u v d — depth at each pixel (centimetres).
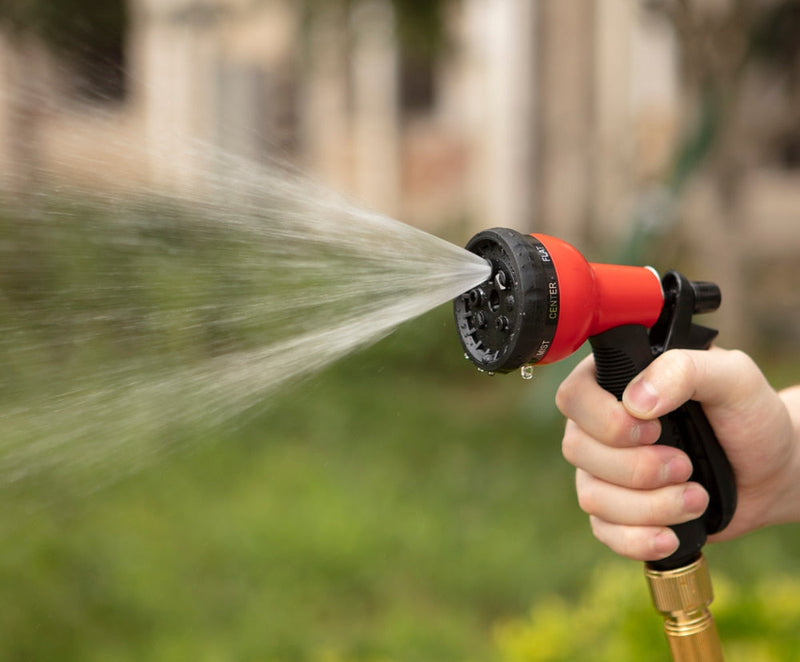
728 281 671
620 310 133
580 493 142
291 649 349
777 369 675
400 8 541
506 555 420
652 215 517
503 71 849
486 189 913
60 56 382
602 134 798
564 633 238
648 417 129
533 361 125
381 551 429
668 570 137
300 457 554
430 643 351
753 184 826
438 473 531
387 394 679
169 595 383
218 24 608
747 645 215
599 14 803
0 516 352
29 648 342
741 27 552
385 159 1037
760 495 149
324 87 959
